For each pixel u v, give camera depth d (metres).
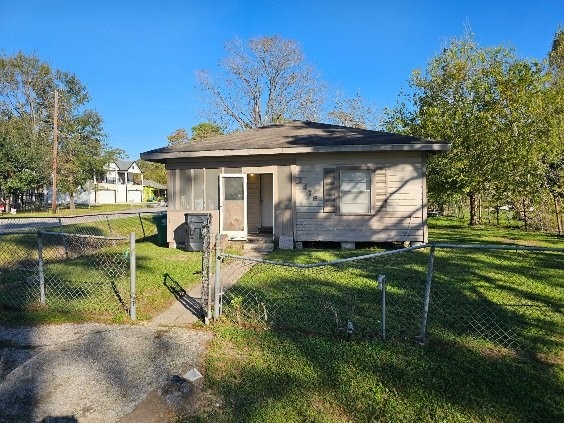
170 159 12.00
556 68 25.86
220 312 5.16
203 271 5.21
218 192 11.73
